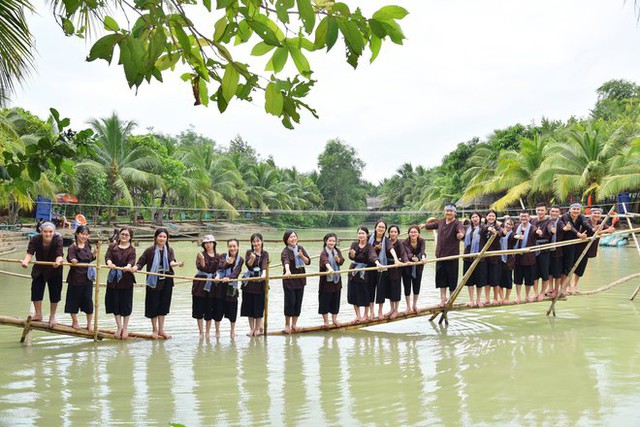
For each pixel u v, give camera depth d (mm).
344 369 7398
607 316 11117
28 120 25250
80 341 8984
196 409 5859
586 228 10688
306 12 2400
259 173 55812
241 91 2893
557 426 5332
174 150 42750
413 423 5438
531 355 8094
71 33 2951
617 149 28766
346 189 71875
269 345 8820
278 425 5406
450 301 10102
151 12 2473
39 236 8602
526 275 10625
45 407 5906
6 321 8406
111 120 33312
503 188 33156
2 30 6316
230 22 2680
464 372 7234
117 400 6145
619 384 6633
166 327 10234
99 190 31219
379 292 9914
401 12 2621
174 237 33625
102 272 17672
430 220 10562
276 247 31609
